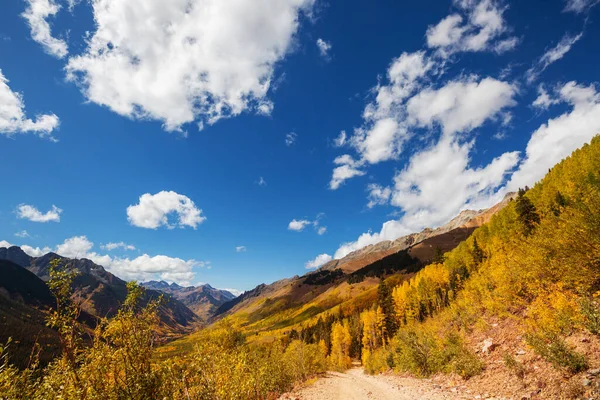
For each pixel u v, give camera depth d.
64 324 6.97
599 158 40.03
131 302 8.36
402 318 77.25
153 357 8.59
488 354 19.72
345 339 97.56
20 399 6.56
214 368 10.80
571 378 11.75
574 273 15.80
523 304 21.33
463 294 36.34
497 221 62.00
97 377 7.64
